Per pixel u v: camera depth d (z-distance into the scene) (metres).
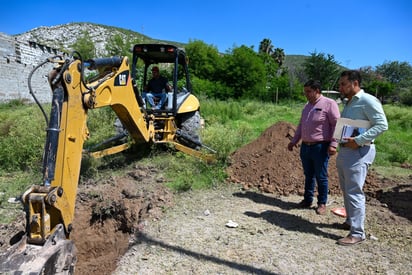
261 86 31.12
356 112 3.46
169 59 7.24
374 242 3.70
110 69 4.01
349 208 3.64
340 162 3.60
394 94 39.00
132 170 5.93
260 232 3.87
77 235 4.23
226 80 30.56
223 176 5.78
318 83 4.20
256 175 5.74
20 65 18.75
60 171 2.59
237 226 4.02
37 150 5.92
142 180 5.47
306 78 40.69
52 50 22.03
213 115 12.75
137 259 3.27
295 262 3.26
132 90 4.50
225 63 30.80
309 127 4.29
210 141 7.16
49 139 2.55
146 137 5.38
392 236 3.86
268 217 4.33
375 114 3.32
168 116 6.52
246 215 4.38
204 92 26.28
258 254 3.39
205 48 32.59
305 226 4.09
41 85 20.83
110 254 3.94
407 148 9.20
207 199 4.91
